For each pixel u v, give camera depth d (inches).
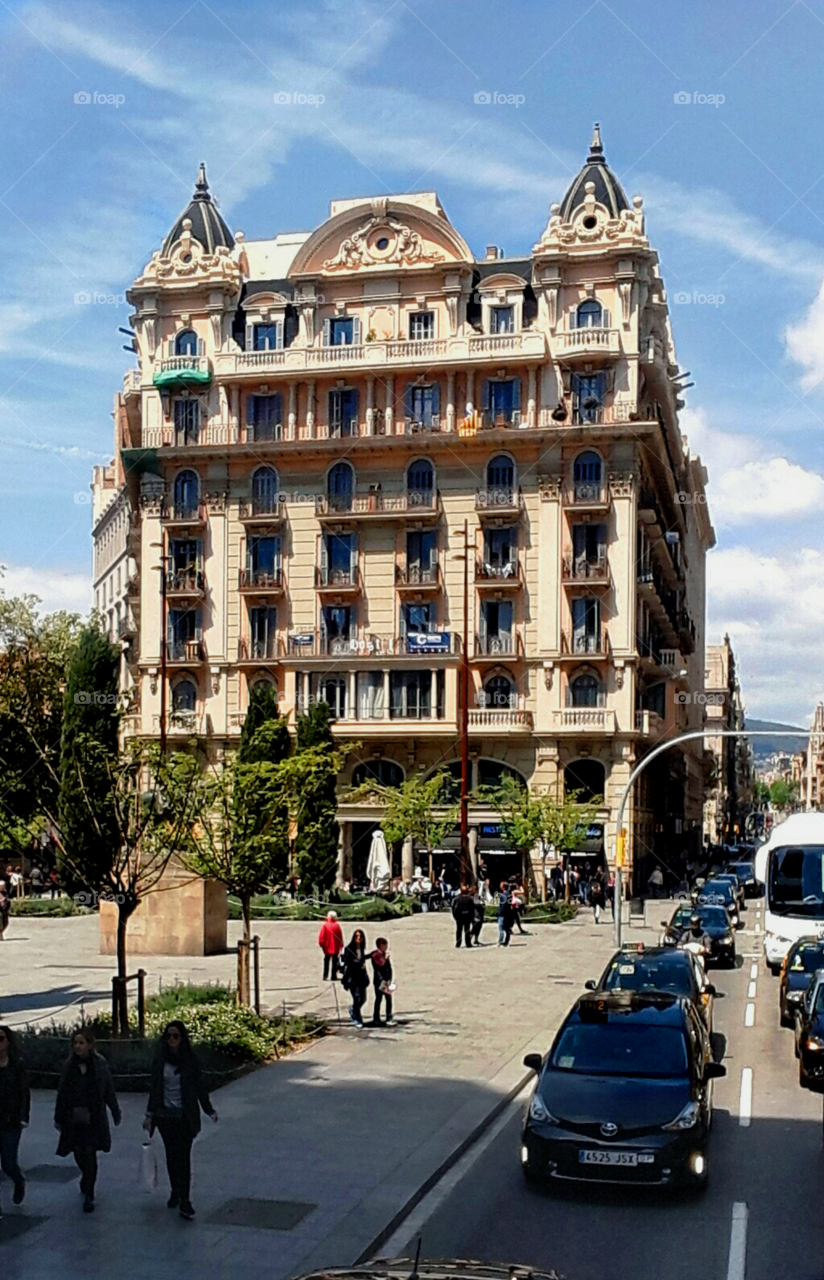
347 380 2655.0
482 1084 741.9
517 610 2556.6
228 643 2674.7
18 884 2438.5
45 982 1216.2
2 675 1408.7
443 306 2630.4
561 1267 447.8
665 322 2918.3
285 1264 439.5
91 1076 498.9
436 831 2352.4
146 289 2733.8
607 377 2554.1
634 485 2539.4
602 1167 524.1
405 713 2564.0
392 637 2605.8
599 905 2160.4
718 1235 485.1
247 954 963.3
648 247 2559.1
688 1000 653.3
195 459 2709.2
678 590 3476.9
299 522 2674.7
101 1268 433.4
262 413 2711.6
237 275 2738.7
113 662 1829.5
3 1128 496.4
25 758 1205.7
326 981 1219.9
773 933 1360.7
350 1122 644.7
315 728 2223.2
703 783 4756.4
